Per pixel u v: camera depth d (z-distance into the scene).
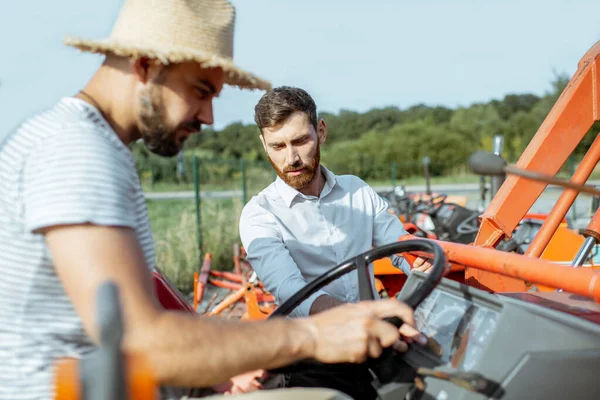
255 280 4.13
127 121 1.29
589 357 1.22
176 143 1.33
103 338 0.75
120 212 1.09
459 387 1.24
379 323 1.22
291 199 2.46
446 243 1.85
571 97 2.37
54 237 1.06
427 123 42.03
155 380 1.00
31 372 1.16
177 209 11.39
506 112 44.94
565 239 4.45
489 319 1.36
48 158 1.10
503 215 2.36
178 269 7.24
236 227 9.14
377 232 2.66
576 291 1.35
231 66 1.26
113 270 1.03
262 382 1.62
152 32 1.25
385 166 33.78
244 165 11.00
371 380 1.55
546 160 2.37
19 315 1.15
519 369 1.20
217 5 1.33
